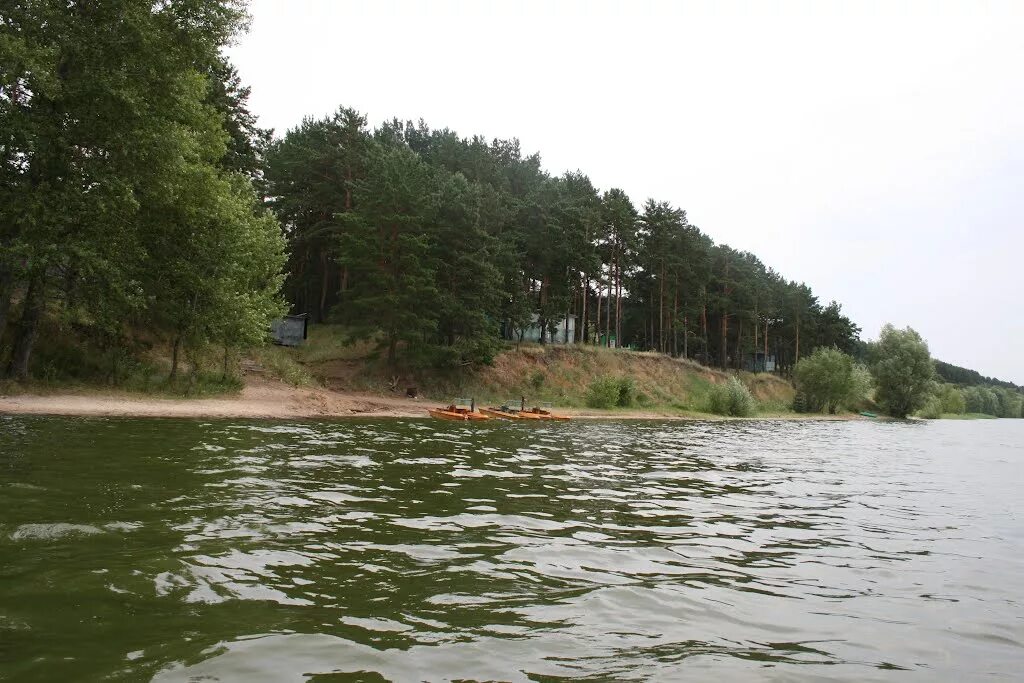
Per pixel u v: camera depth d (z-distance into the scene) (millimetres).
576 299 64750
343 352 45094
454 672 3779
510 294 50406
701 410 57219
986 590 6359
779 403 75812
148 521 7031
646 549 7375
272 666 3715
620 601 5395
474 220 45094
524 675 3793
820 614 5387
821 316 93875
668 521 9164
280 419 23656
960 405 109000
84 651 3764
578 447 20156
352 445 16469
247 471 10961
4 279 21156
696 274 72625
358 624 4500
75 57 20031
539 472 13555
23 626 4082
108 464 10578
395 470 12445
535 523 8406
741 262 87500
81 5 20375
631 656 4211
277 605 4781
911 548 8234
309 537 6879
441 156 62875
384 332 42438
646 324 80438
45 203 19688
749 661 4258
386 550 6562
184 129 23750
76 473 9578
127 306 23844
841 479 16062
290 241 48438
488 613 4898
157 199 23844
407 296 39906
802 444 28547
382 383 41562
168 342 33062
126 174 21547
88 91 19781
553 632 4570
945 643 4809
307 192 49406
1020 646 4797
